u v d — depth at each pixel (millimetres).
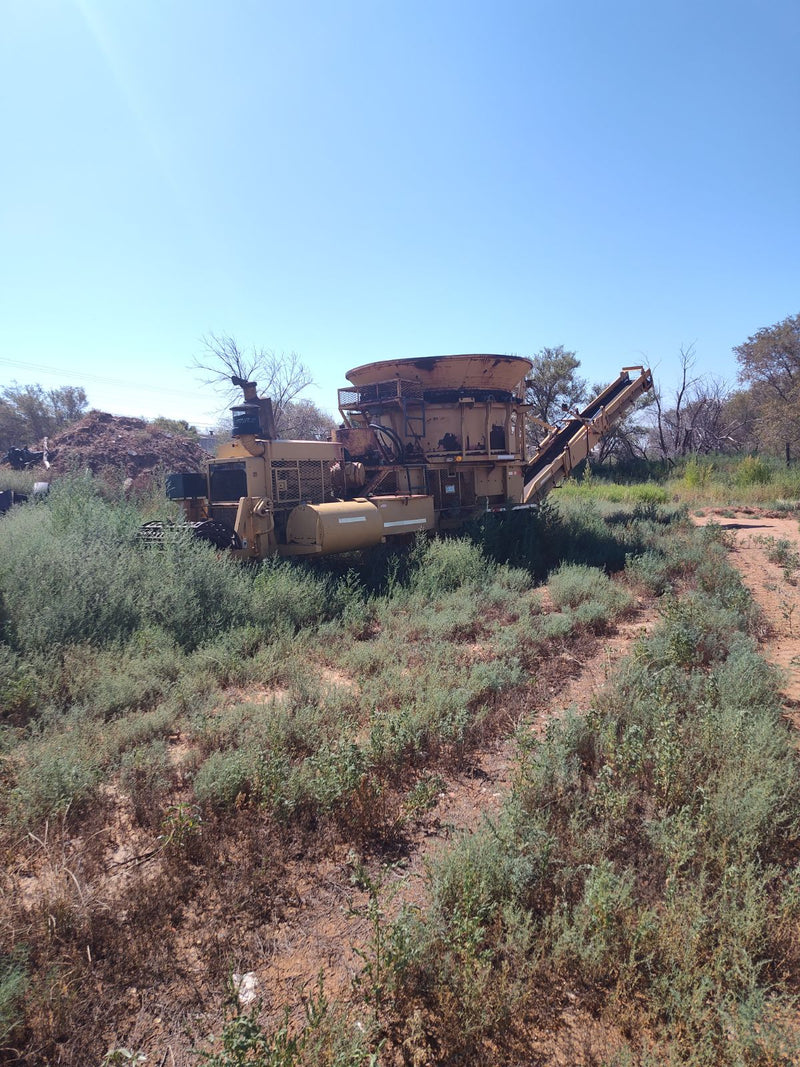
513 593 8539
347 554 10031
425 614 7613
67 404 41562
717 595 7984
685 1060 2275
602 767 3896
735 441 41188
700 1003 2355
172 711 4961
